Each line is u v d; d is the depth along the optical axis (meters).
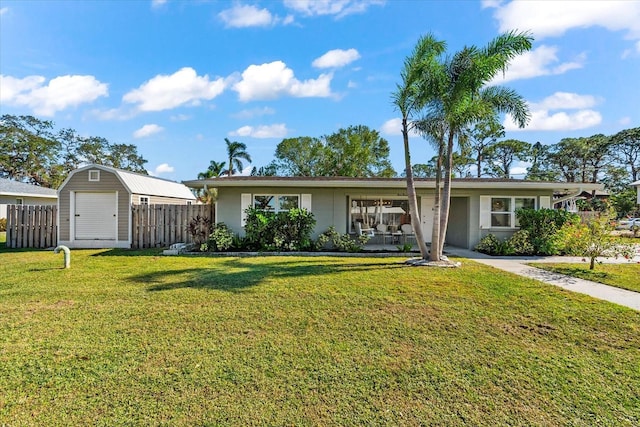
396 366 3.17
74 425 2.29
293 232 11.25
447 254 10.97
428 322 4.34
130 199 12.48
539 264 8.94
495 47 8.05
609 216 8.09
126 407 2.49
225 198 12.04
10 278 6.80
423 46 8.49
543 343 3.72
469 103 8.13
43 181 35.44
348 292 5.76
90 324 4.17
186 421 2.34
